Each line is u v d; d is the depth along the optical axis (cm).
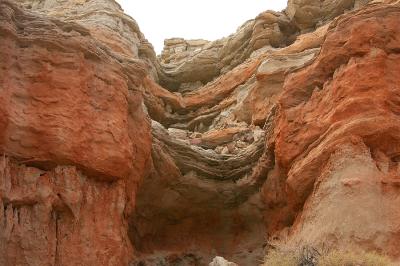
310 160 1641
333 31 1717
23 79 1583
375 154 1555
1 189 1473
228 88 2972
